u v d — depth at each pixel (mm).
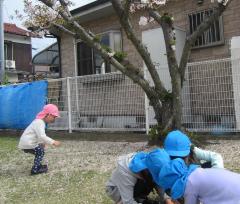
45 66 14367
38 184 3879
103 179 3791
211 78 5656
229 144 4750
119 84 6742
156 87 4652
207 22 4406
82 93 7297
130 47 7500
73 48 8789
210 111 5656
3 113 7934
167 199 2424
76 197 3367
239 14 5906
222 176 1887
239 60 5277
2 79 10180
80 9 7844
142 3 4516
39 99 7355
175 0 6633
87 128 7090
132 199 2533
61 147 5789
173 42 4480
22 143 4262
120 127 6727
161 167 2189
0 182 4078
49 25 5355
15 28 18797
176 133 2320
